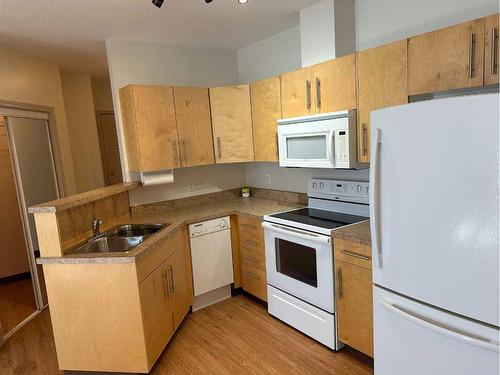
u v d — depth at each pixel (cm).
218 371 227
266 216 280
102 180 472
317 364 228
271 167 364
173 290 265
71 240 235
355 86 226
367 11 254
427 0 219
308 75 257
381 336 171
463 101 122
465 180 124
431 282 140
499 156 114
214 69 373
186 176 363
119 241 267
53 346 266
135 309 212
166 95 302
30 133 337
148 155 296
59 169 372
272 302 288
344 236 215
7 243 389
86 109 455
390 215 156
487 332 124
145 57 328
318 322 244
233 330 275
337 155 236
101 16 253
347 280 219
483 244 121
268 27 310
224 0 243
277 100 288
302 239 245
